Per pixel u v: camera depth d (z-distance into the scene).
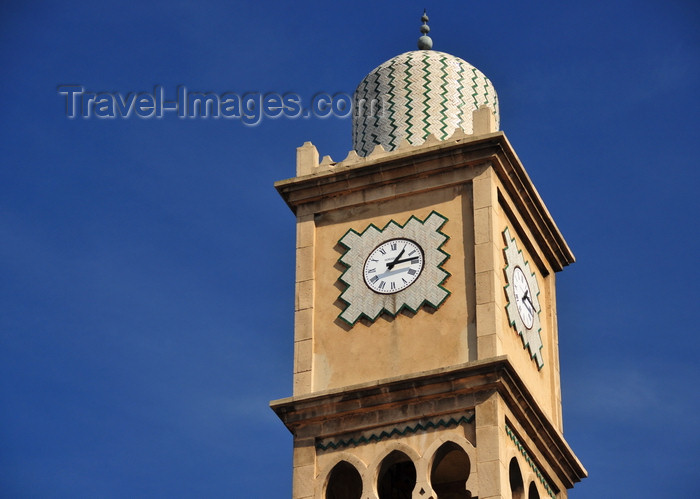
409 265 96.69
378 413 93.44
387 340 95.25
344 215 99.31
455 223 97.00
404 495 96.94
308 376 95.50
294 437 94.31
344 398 93.81
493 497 89.69
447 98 101.81
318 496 92.50
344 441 93.50
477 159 97.50
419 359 94.31
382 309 96.06
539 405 94.69
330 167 99.88
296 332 96.81
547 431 96.00
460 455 95.44
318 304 97.38
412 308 95.50
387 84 102.56
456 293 95.19
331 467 92.94
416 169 98.38
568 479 99.06
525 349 98.00
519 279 99.00
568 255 104.25
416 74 102.38
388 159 98.62
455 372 92.31
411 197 98.44
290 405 94.38
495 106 104.12
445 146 97.81
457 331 94.31
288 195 100.19
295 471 93.31
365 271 97.38
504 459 91.44
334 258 98.31
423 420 92.56
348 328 96.25
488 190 97.00
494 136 97.06
